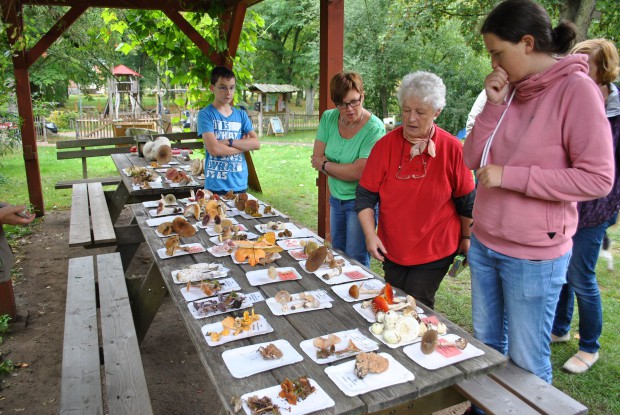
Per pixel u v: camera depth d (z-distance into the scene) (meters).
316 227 6.28
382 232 2.72
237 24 6.95
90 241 4.06
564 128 1.75
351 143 3.29
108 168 11.23
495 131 1.90
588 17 6.88
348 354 1.77
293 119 22.59
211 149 4.31
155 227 3.35
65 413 1.94
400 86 2.47
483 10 9.34
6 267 3.31
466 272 4.80
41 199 7.05
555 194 1.75
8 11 6.17
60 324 3.90
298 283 2.42
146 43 7.81
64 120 20.06
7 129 8.98
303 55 25.11
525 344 2.04
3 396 2.99
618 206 2.69
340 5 4.52
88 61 11.59
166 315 4.10
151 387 3.11
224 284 2.38
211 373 1.67
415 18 10.68
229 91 4.43
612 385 2.92
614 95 2.54
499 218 1.96
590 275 2.89
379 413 1.76
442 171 2.51
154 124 17.36
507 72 1.83
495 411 1.76
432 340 1.77
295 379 1.63
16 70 6.63
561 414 1.78
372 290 2.29
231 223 3.25
